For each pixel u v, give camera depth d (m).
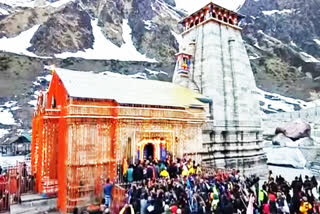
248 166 34.06
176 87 32.88
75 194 18.81
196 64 36.28
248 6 154.88
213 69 34.09
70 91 20.14
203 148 29.78
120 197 16.72
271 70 116.12
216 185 17.70
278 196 17.00
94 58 106.81
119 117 21.66
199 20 38.09
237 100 34.62
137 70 105.56
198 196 15.62
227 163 31.81
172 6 186.75
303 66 117.25
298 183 21.41
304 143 52.34
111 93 23.08
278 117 65.94
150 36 128.12
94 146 20.28
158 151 24.44
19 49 96.25
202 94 33.97
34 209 19.08
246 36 137.12
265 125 62.72
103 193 19.41
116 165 21.02
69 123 19.23
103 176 20.39
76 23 117.12
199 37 37.09
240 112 34.44
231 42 36.94
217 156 31.09
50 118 22.33
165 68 111.19
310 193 20.45
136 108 22.89
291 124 57.78
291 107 92.06
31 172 24.77
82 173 19.41
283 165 46.00
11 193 19.98
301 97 100.69
